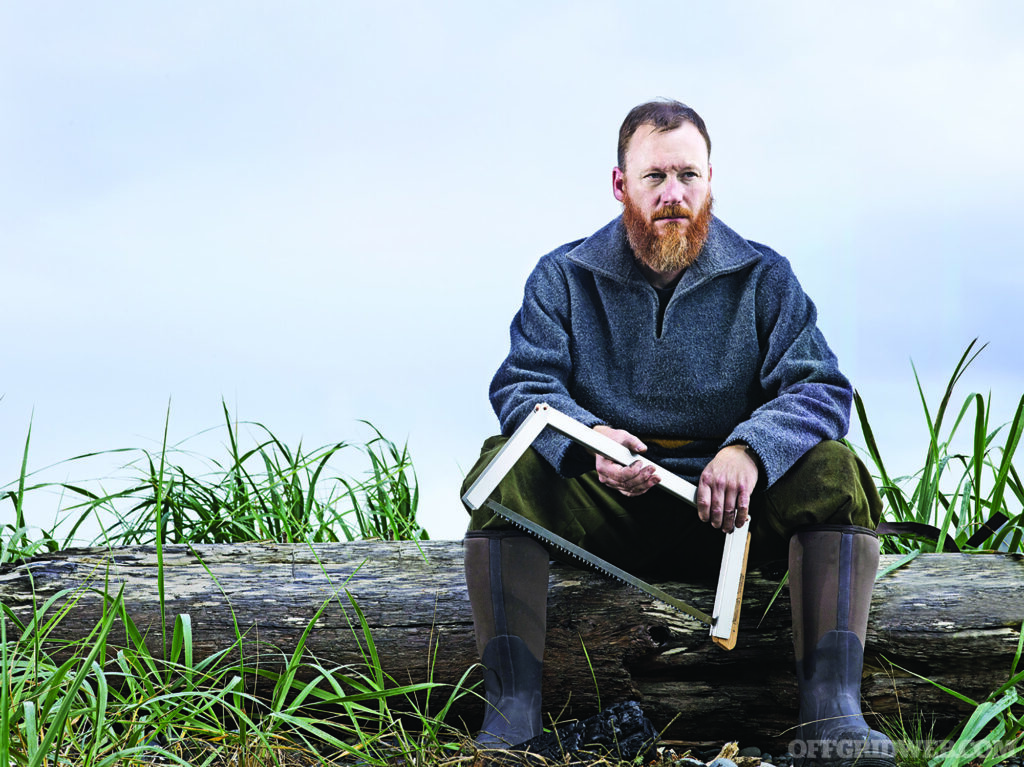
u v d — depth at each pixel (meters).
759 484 2.50
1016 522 2.99
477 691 2.80
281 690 2.43
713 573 2.82
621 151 2.96
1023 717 2.38
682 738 2.78
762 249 2.94
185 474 3.43
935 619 2.72
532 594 2.54
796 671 2.54
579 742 2.35
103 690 2.04
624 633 2.71
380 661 2.81
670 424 2.85
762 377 2.83
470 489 2.43
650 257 2.84
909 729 2.72
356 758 2.52
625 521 2.73
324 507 3.51
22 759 1.92
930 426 3.32
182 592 2.85
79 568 2.88
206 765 2.21
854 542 2.46
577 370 2.90
